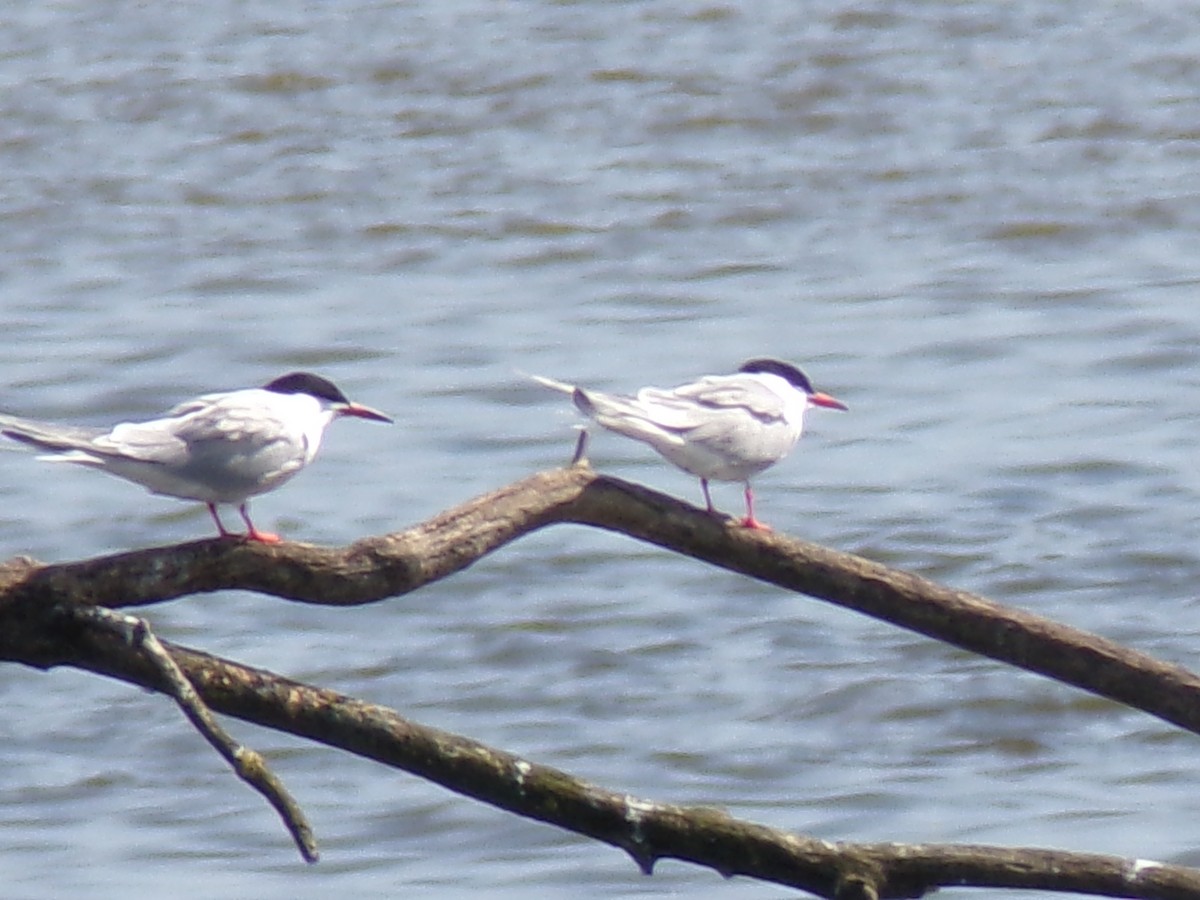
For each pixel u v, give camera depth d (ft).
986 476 59.16
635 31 97.50
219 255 77.25
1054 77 92.32
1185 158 84.28
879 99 90.43
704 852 21.47
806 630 50.52
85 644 21.17
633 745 45.09
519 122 88.12
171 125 87.35
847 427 63.62
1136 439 61.46
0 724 46.96
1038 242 78.02
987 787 42.68
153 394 66.80
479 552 22.94
